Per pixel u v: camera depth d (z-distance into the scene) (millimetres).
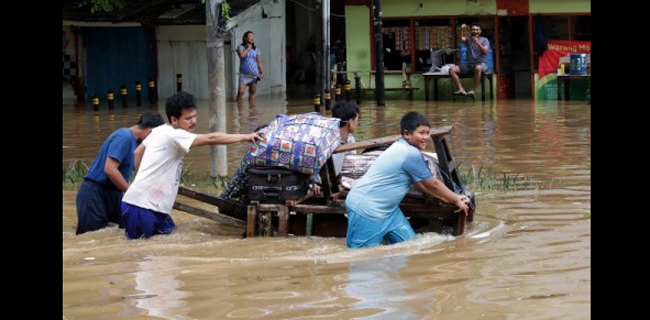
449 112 24578
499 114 23609
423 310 7574
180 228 11289
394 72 29234
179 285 8547
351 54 29734
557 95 27734
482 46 27406
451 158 10797
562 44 27672
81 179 15039
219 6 14969
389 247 9867
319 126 10539
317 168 10383
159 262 9508
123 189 11180
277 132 10594
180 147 10734
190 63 31406
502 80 28500
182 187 11281
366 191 10023
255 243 10383
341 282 8492
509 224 10844
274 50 32469
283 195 10570
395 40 29375
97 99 26938
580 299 7762
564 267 8789
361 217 9984
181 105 10789
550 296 7875
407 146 10016
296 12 37312
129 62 31500
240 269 9109
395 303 7789
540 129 20047
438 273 8711
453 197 10055
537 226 10672
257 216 10703
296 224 10891
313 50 36688
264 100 29812
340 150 10469
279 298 8023
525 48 29141
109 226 11453
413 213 10406
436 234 10336
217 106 15148
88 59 31219
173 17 29797
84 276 8930
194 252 10000
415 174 9953
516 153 16641
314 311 7625
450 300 7832
